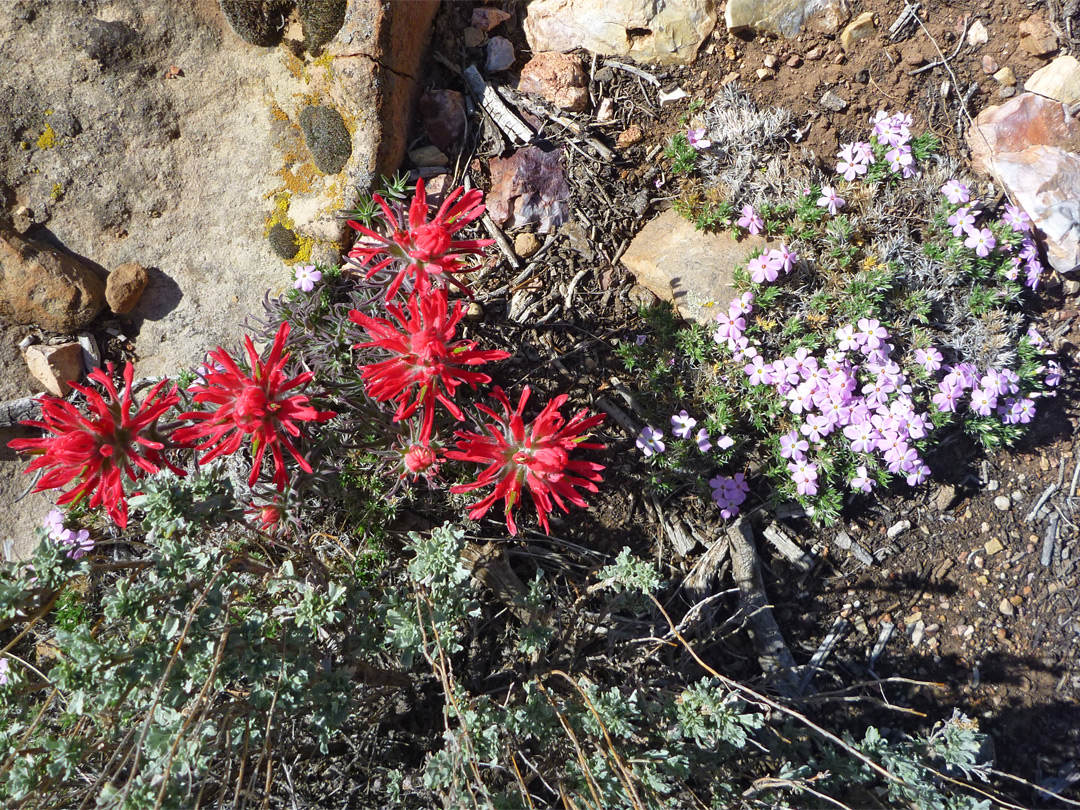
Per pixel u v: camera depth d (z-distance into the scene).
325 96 0.51
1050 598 0.54
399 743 0.48
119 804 0.35
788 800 0.45
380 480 0.48
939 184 0.54
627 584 0.43
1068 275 0.56
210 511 0.41
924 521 0.54
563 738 0.43
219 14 0.51
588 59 0.56
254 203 0.51
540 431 0.38
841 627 0.53
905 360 0.52
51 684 0.41
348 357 0.48
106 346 0.52
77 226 0.51
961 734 0.43
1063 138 0.56
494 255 0.53
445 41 0.56
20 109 0.50
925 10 0.56
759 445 0.53
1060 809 0.51
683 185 0.55
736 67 0.56
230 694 0.44
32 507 0.51
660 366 0.52
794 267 0.53
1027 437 0.55
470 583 0.50
